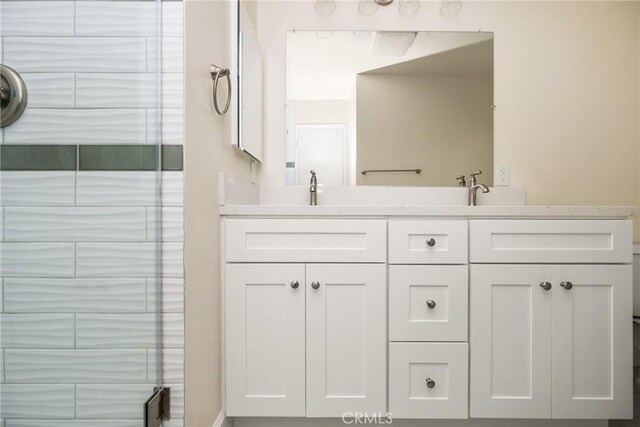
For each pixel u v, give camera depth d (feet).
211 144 3.34
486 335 3.56
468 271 3.59
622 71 5.24
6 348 2.50
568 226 3.56
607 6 5.24
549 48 5.28
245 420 3.81
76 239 2.59
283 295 3.59
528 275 3.56
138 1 2.69
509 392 3.56
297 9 5.36
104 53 2.63
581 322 3.55
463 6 5.33
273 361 3.59
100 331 2.63
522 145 5.29
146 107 2.70
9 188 2.50
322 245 3.61
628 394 3.51
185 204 2.76
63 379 2.58
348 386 3.60
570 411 3.53
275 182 5.39
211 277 3.34
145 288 2.73
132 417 2.67
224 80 3.70
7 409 2.51
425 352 3.58
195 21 2.94
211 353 3.33
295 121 5.43
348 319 3.59
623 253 3.54
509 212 3.58
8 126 2.51
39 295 2.54
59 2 2.58
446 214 3.60
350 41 5.40
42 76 2.56
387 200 5.36
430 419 3.79
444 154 5.41
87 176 2.61
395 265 3.60
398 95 5.45
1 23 2.52
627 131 5.24
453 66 5.40
